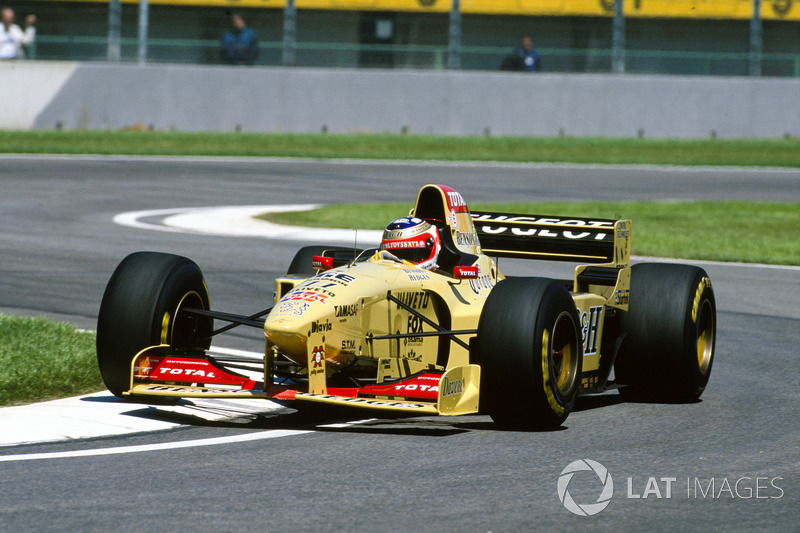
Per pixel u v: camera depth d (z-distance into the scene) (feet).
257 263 164.45
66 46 423.23
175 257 84.94
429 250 86.84
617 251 97.91
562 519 57.98
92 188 259.39
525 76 427.74
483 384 78.64
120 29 430.20
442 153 374.63
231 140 382.01
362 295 78.07
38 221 203.41
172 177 289.53
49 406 82.64
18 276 147.43
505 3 458.91
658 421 84.33
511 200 264.31
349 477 65.00
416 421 82.64
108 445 71.77
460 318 84.84
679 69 459.73
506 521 57.31
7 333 104.63
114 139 369.91
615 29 439.63
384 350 81.15
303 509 58.44
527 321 77.25
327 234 199.62
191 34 440.04
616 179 328.08
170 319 82.33
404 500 60.49
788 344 117.70
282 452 70.90
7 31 401.29
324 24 451.53
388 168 333.42
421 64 452.76
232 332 115.34
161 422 78.89
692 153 399.85
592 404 92.07
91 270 154.20
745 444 76.64
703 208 261.65
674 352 91.97
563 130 432.66
